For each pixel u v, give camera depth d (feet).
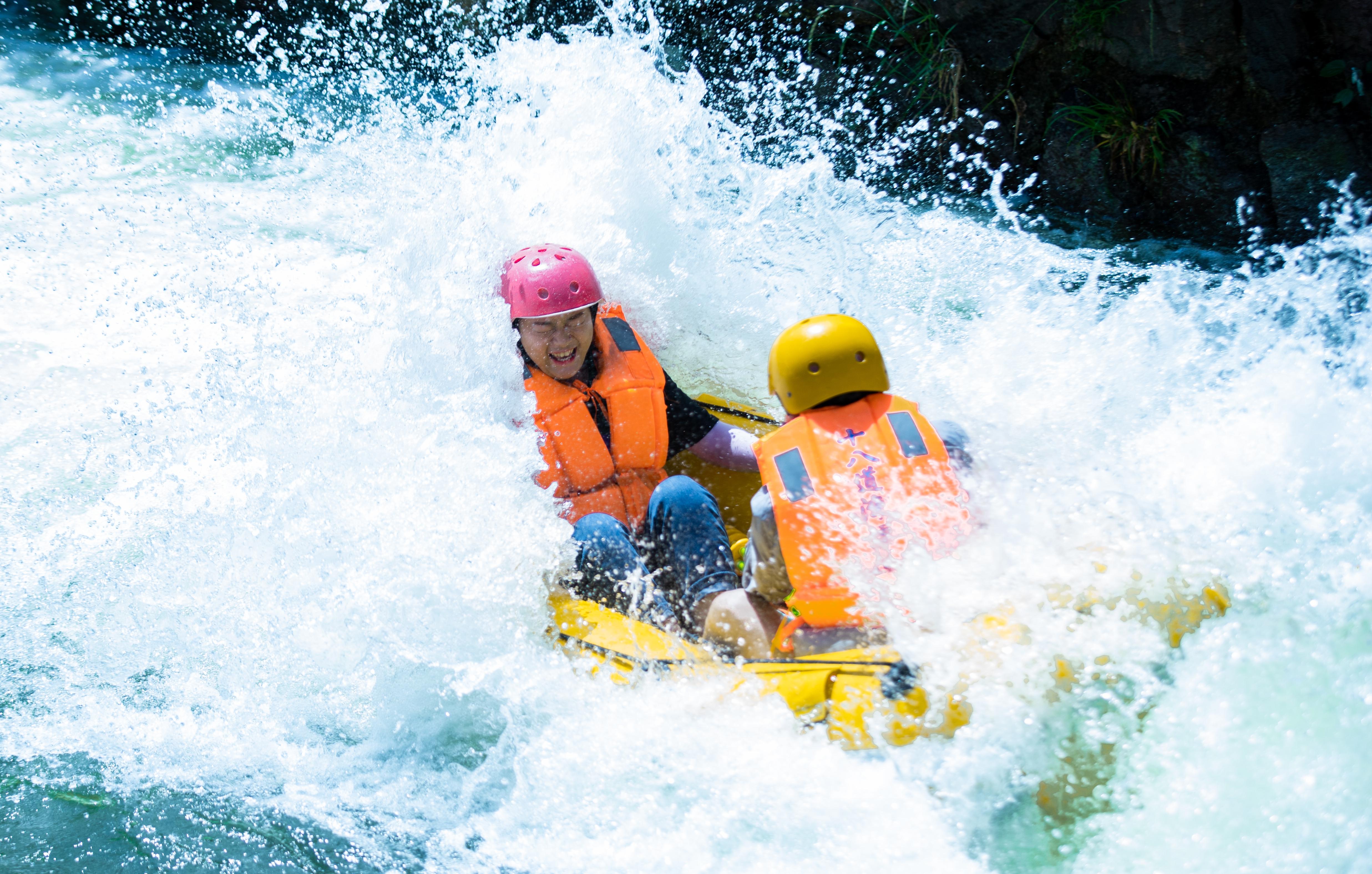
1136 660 16.44
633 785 17.46
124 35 70.69
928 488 17.54
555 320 22.58
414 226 28.19
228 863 17.13
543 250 23.65
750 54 54.54
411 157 47.80
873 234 38.09
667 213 31.55
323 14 68.59
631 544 21.33
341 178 47.73
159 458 25.17
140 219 42.86
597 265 28.53
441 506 22.18
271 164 49.98
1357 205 39.81
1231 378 24.56
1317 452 20.93
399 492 22.61
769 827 16.44
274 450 24.21
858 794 16.28
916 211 42.37
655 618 20.94
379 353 25.49
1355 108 41.06
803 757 16.72
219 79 64.34
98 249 39.65
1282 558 18.37
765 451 18.56
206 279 36.09
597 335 23.86
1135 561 17.57
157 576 22.58
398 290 26.76
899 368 27.30
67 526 24.17
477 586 20.93
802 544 17.66
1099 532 18.07
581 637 19.70
